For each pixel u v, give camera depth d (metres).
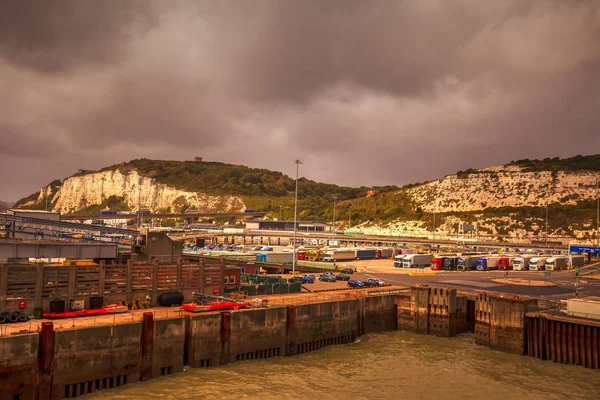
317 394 55.34
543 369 66.44
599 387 59.91
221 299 73.44
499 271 148.25
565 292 101.19
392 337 83.31
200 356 61.91
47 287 61.62
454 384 60.19
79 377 52.38
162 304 69.81
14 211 121.69
